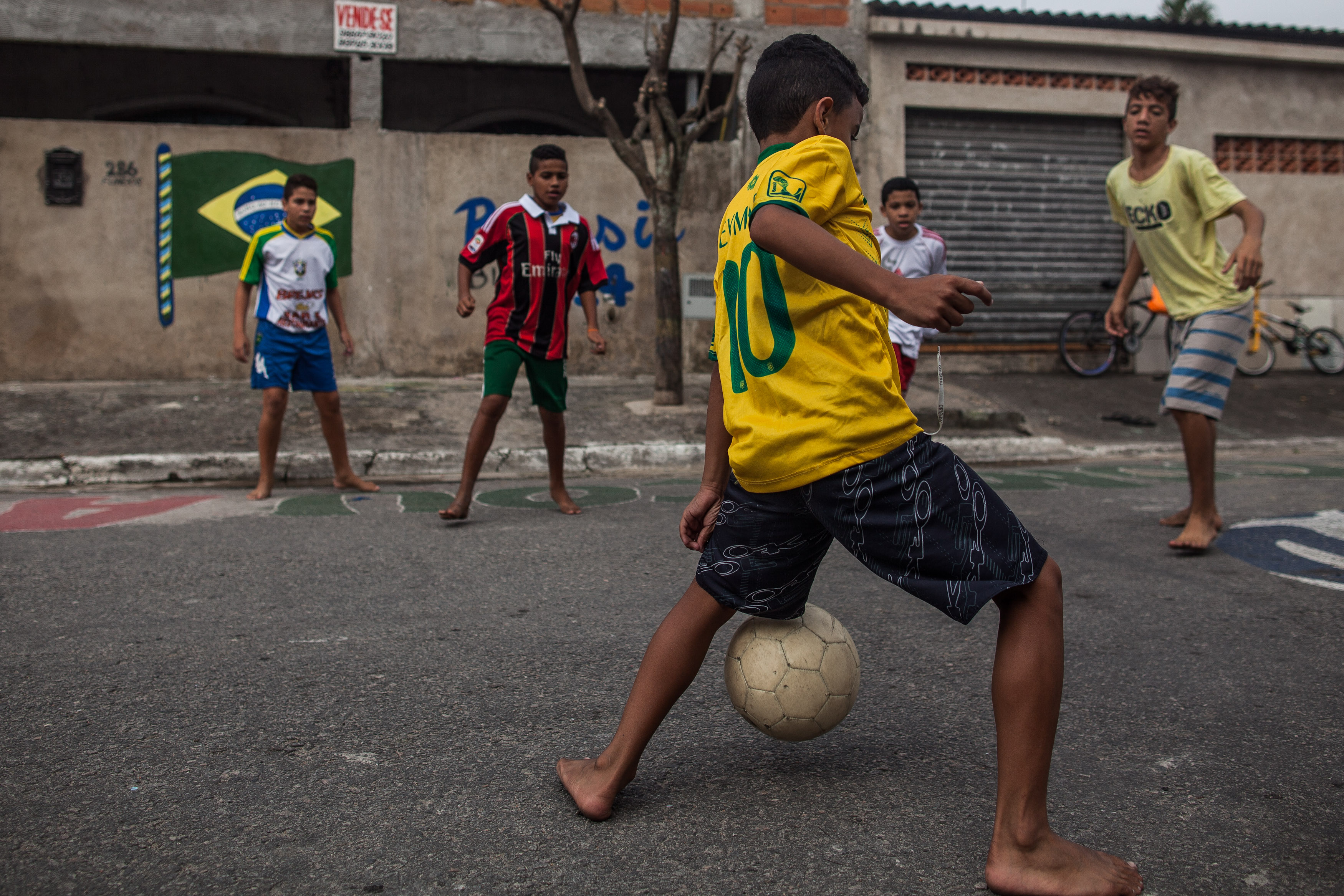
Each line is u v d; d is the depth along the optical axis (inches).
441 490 256.4
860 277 65.4
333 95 503.5
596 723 100.3
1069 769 91.2
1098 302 512.4
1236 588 160.2
